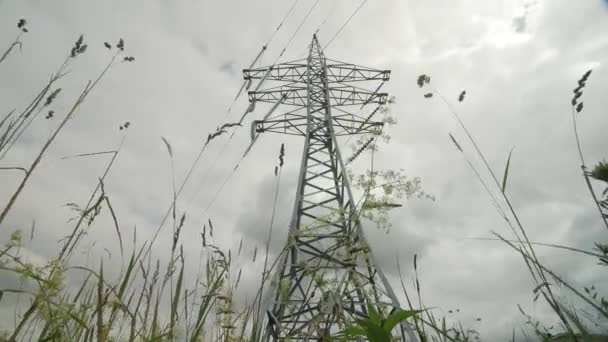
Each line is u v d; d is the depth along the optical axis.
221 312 2.62
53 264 1.74
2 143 1.91
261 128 7.21
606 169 1.45
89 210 2.04
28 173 1.84
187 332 2.37
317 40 23.22
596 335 1.24
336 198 11.96
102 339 1.80
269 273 2.62
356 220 2.72
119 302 1.98
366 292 2.09
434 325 1.89
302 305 2.19
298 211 13.23
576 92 1.87
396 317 1.76
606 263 1.35
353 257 2.38
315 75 20.88
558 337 1.41
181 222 2.59
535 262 1.62
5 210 1.64
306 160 15.75
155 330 2.18
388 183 2.80
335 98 18.95
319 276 2.13
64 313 1.62
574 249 1.47
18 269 1.54
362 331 1.74
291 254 5.34
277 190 3.09
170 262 2.47
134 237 2.21
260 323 2.45
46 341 1.52
